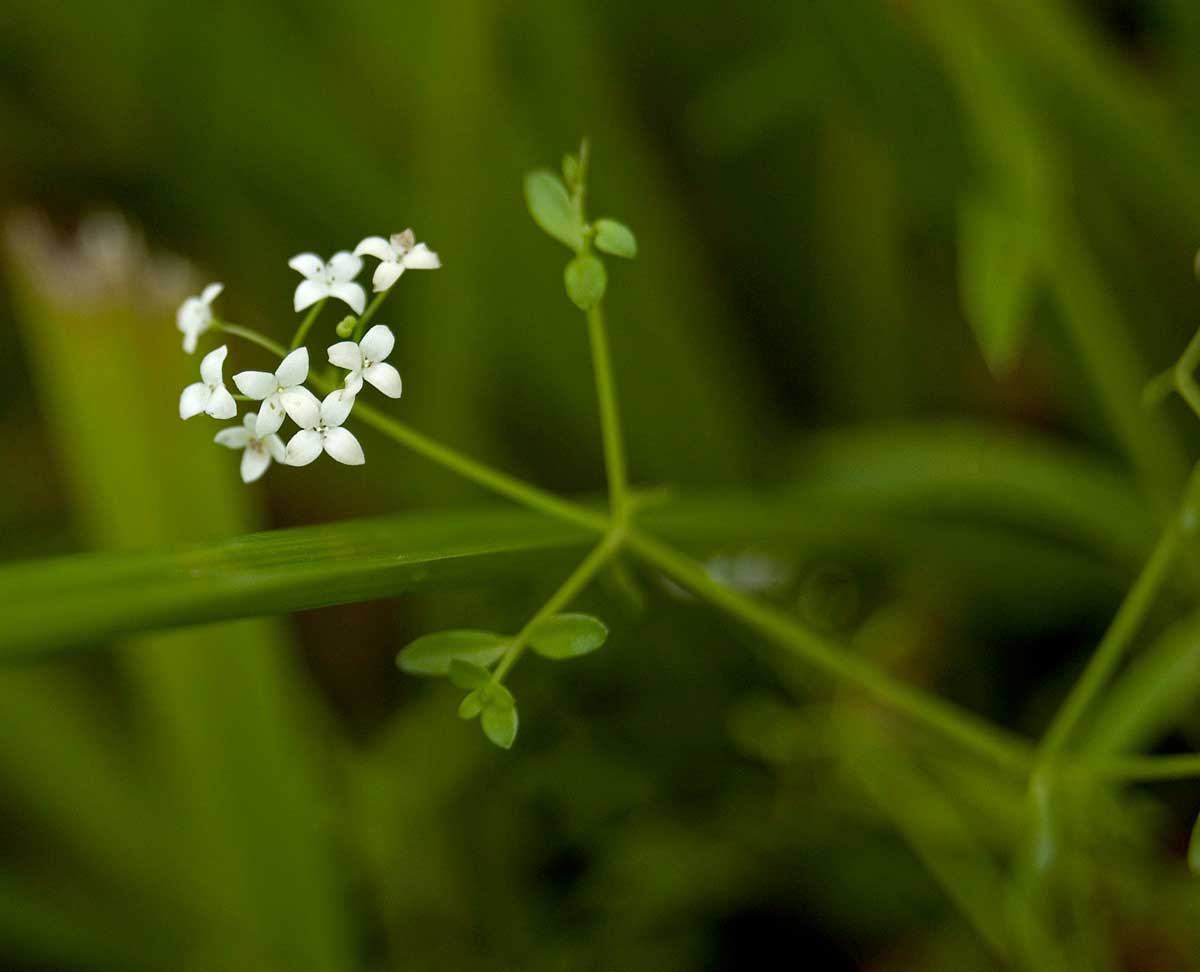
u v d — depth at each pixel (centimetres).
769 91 26
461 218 24
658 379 26
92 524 22
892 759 23
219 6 26
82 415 22
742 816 23
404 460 25
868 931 23
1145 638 24
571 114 26
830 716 23
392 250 18
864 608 26
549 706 24
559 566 20
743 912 23
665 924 23
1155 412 23
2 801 25
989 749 20
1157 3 24
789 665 24
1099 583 24
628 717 24
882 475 24
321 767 23
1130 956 22
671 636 24
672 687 24
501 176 25
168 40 26
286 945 22
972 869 23
